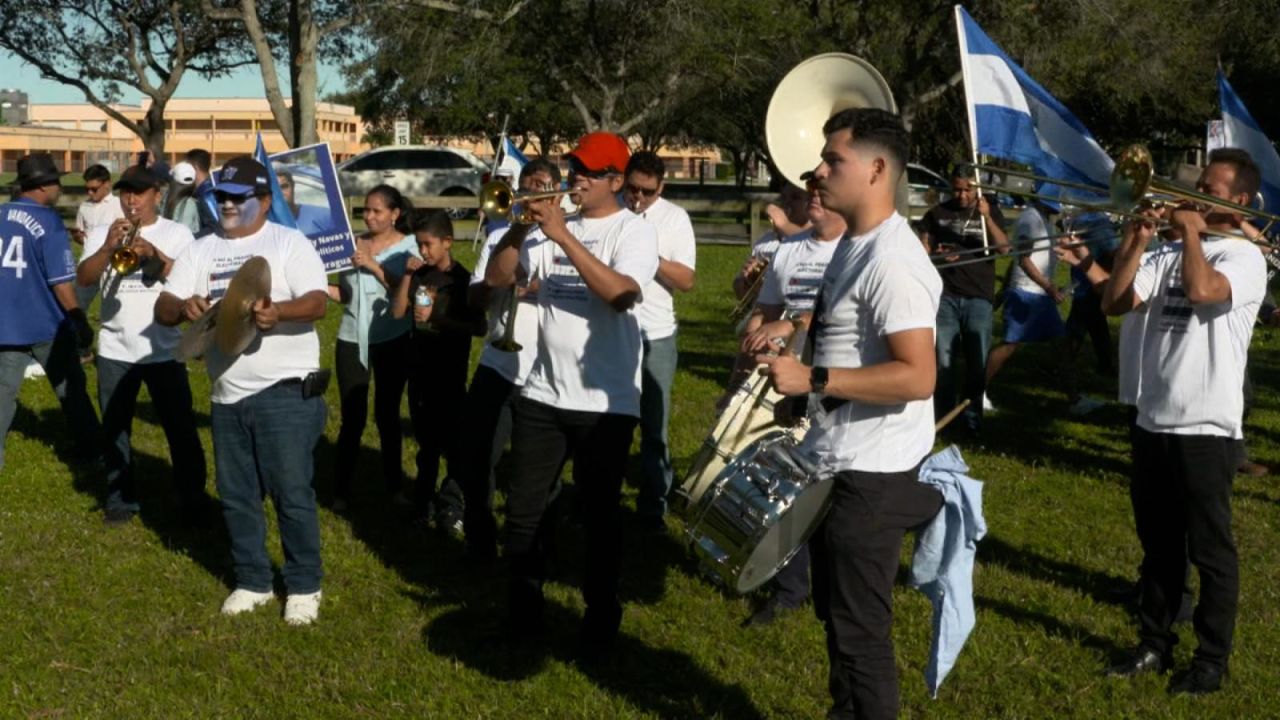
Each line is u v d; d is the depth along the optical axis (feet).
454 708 15.33
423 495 22.24
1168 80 98.73
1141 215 14.73
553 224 14.99
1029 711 15.44
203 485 21.93
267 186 17.66
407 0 85.51
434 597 18.94
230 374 17.30
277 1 106.83
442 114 104.27
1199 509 15.43
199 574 19.62
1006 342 31.37
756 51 94.58
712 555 13.17
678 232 21.20
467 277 21.75
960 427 30.09
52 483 24.52
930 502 12.64
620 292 15.14
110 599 18.54
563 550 21.03
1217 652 15.66
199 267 17.67
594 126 99.35
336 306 50.06
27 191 23.81
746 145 150.00
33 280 23.77
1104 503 24.58
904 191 17.78
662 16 89.86
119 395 21.53
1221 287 14.69
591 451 16.15
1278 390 37.70
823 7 97.25
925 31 95.20
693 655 16.92
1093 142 28.84
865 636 12.39
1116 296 15.55
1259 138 26.03
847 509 12.35
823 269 16.94
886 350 12.09
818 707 15.51
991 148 28.78
